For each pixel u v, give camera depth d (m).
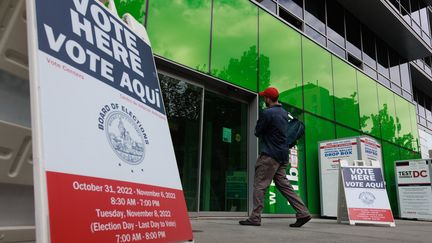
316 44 9.47
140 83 2.16
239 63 7.05
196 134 6.15
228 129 6.86
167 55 5.75
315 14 10.62
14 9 1.72
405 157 12.84
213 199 6.27
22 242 1.92
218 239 3.25
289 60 8.42
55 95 1.43
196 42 6.26
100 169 1.57
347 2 11.75
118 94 1.88
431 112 20.09
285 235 3.85
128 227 1.61
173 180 2.16
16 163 1.83
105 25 1.98
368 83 11.52
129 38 2.21
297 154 8.13
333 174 8.20
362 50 12.67
